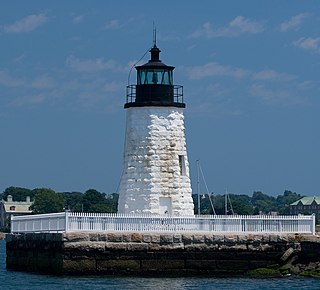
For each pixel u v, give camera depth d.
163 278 107.38
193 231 111.38
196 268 110.00
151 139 122.38
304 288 100.19
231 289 98.94
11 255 131.88
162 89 123.38
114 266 107.56
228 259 111.25
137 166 122.56
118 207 125.56
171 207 122.06
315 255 113.38
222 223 112.88
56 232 110.06
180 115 124.69
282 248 113.19
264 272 110.94
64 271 106.00
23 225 127.00
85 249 106.44
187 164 125.00
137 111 123.31
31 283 104.06
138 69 124.75
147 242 108.50
